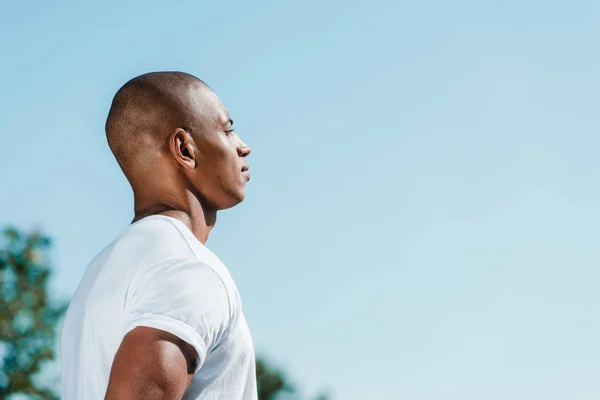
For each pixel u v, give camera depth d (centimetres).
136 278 263
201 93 301
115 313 263
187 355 248
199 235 294
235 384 270
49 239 2405
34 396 2344
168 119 294
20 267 2353
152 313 250
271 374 2727
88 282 279
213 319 256
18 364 2345
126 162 297
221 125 301
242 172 303
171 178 293
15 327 2355
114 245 282
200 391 264
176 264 262
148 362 243
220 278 264
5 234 2369
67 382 281
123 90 301
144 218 287
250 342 276
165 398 243
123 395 241
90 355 268
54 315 2398
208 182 295
